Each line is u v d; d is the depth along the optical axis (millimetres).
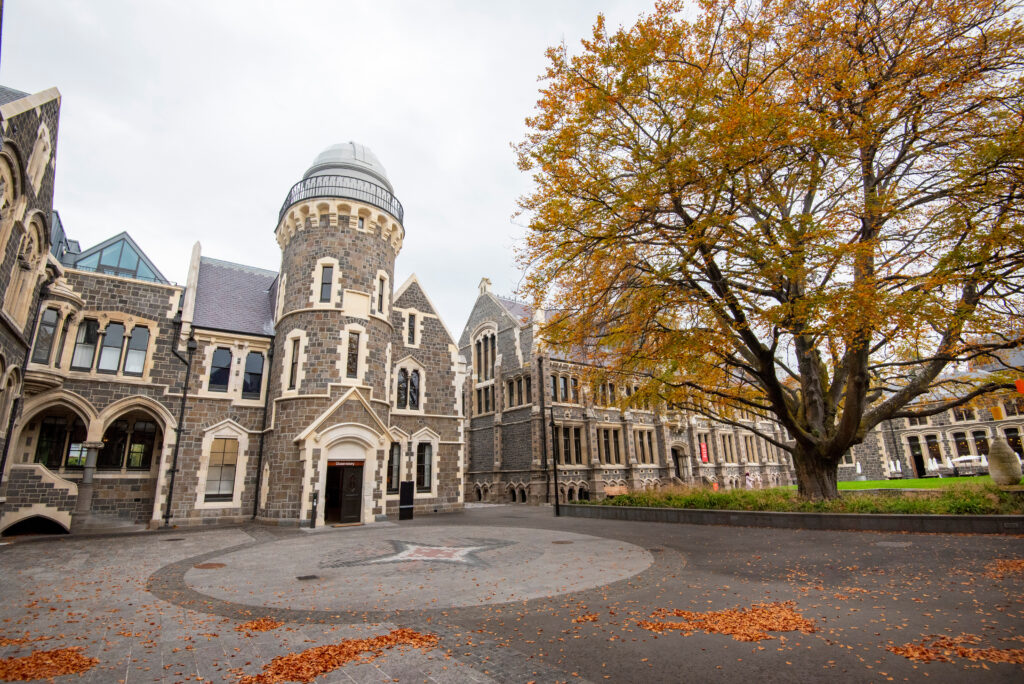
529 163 13219
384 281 26109
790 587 9000
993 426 49594
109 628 7469
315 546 15750
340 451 22500
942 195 11930
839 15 12234
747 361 19766
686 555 12766
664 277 12758
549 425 34875
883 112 11617
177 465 22172
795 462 19094
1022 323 12211
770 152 10602
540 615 7805
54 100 15133
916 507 15062
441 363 30125
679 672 5445
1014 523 12836
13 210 13531
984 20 11359
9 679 5516
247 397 24562
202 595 9555
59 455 21703
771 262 11938
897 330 11492
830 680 5090
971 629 6340
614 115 12383
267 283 29719
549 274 13812
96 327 21875
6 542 17141
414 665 5781
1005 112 11398
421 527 20703
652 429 41812
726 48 13281
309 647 6477
